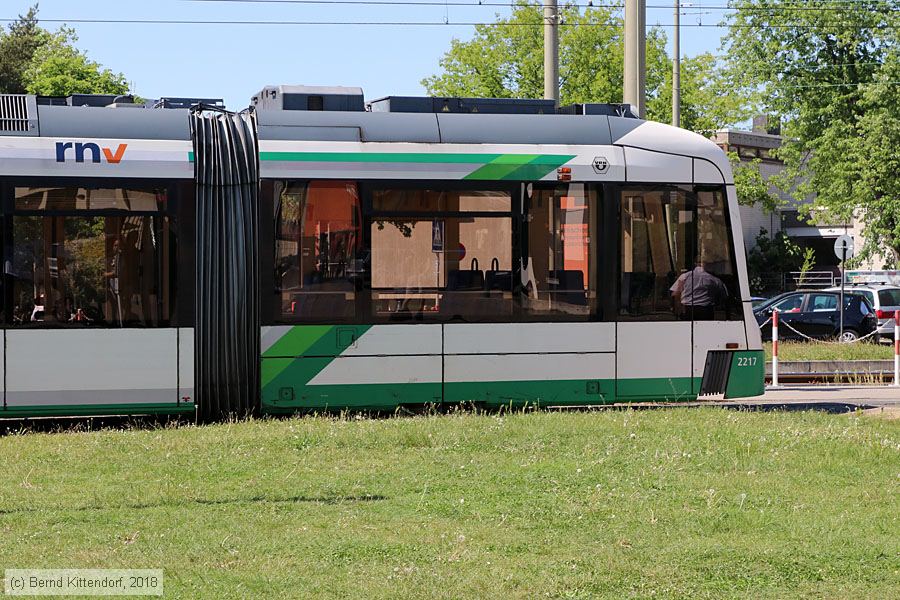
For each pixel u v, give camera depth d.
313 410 15.34
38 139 14.74
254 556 7.73
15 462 11.14
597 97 53.50
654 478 10.31
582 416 13.84
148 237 14.95
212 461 11.14
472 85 54.84
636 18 22.19
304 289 15.34
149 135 15.10
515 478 10.28
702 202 16.39
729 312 16.45
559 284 15.93
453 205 15.69
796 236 74.50
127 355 14.84
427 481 10.17
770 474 10.60
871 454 11.49
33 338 14.62
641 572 7.43
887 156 52.28
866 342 30.48
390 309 15.52
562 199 15.95
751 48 56.59
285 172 15.31
